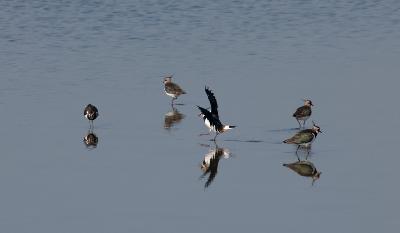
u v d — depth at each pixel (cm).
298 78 5009
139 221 2984
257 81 4962
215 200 3177
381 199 3153
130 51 5938
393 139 3847
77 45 6188
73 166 3553
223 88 4819
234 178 3406
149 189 3294
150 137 3972
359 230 2895
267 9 7675
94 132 4034
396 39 6181
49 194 3234
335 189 3262
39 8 7806
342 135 3931
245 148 3791
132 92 4781
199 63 5497
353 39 6241
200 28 6806
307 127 4066
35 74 5212
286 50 5878
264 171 3481
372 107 4362
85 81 5034
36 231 2902
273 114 4284
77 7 7856
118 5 7950
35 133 4000
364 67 5256
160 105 4525
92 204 3139
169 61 5572
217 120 3862
